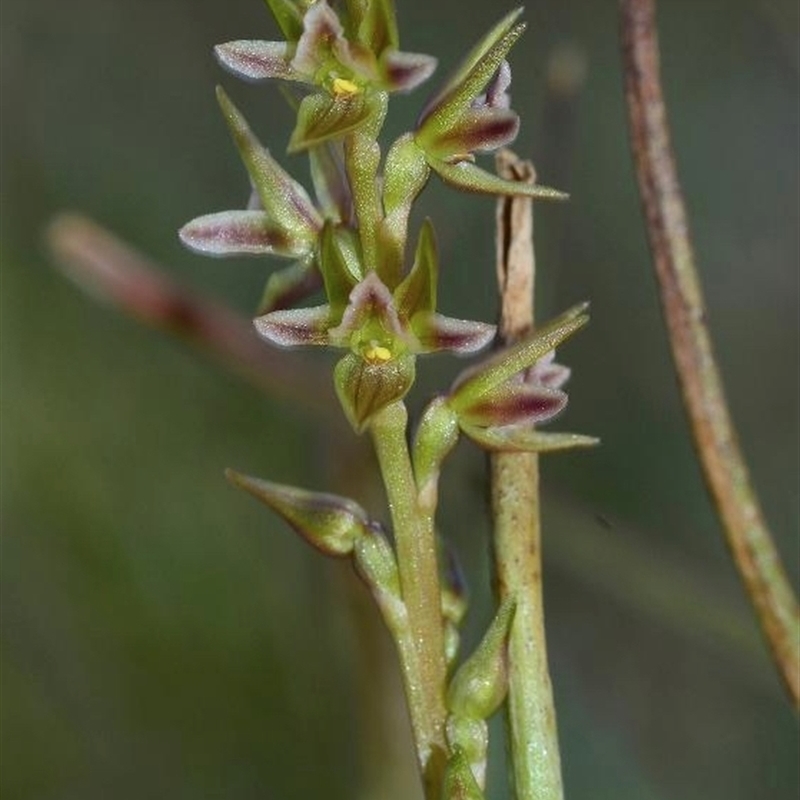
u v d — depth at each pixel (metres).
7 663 0.29
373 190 0.16
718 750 0.30
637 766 0.25
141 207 0.37
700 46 0.40
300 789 0.28
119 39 0.39
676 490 0.35
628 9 0.18
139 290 0.24
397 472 0.17
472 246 0.34
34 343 0.31
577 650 0.31
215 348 0.24
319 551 0.17
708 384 0.18
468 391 0.16
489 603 0.22
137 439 0.31
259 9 0.39
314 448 0.29
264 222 0.17
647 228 0.18
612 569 0.25
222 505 0.30
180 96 0.39
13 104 0.37
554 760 0.17
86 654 0.29
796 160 0.39
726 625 0.25
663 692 0.30
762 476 0.37
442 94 0.16
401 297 0.16
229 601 0.29
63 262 0.24
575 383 0.36
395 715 0.23
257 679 0.28
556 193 0.16
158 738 0.28
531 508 0.17
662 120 0.18
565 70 0.21
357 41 0.16
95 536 0.29
